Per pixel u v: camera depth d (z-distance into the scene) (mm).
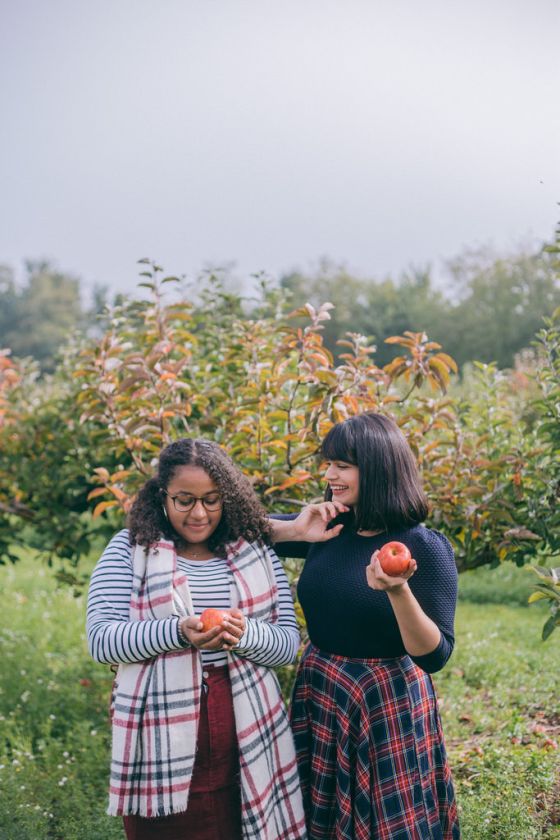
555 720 4406
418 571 2348
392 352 28812
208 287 4789
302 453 3623
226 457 2420
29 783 3934
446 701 4789
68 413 4961
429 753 2418
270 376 3895
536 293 26266
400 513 2367
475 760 3818
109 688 5250
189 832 2279
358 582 2357
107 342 3982
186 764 2213
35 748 4465
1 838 3445
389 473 2367
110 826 3555
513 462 3641
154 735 2215
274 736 2357
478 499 3746
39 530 4961
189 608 2299
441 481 3834
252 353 4027
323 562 2453
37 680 5277
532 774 3580
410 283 30250
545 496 3600
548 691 4840
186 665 2236
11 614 7160
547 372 3773
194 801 2275
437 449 4102
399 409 4336
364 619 2340
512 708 4633
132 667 2262
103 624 2258
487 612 6914
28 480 4848
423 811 2354
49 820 3682
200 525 2371
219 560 2432
